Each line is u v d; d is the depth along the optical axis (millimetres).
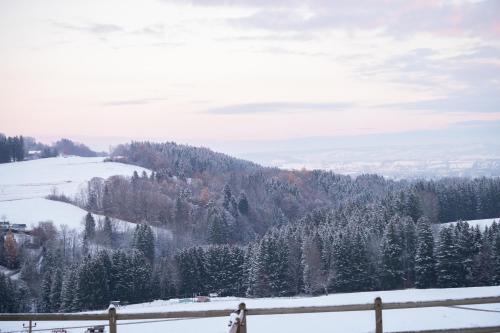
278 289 61781
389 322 20375
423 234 58625
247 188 149750
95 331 16938
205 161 185375
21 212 112812
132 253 66188
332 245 60562
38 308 63438
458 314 21344
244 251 72188
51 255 75375
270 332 19359
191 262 68625
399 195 82188
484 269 56594
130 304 59562
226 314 9102
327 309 9148
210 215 112562
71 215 112375
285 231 74500
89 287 56156
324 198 154000
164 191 138625
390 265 59469
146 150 194750
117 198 119500
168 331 20094
